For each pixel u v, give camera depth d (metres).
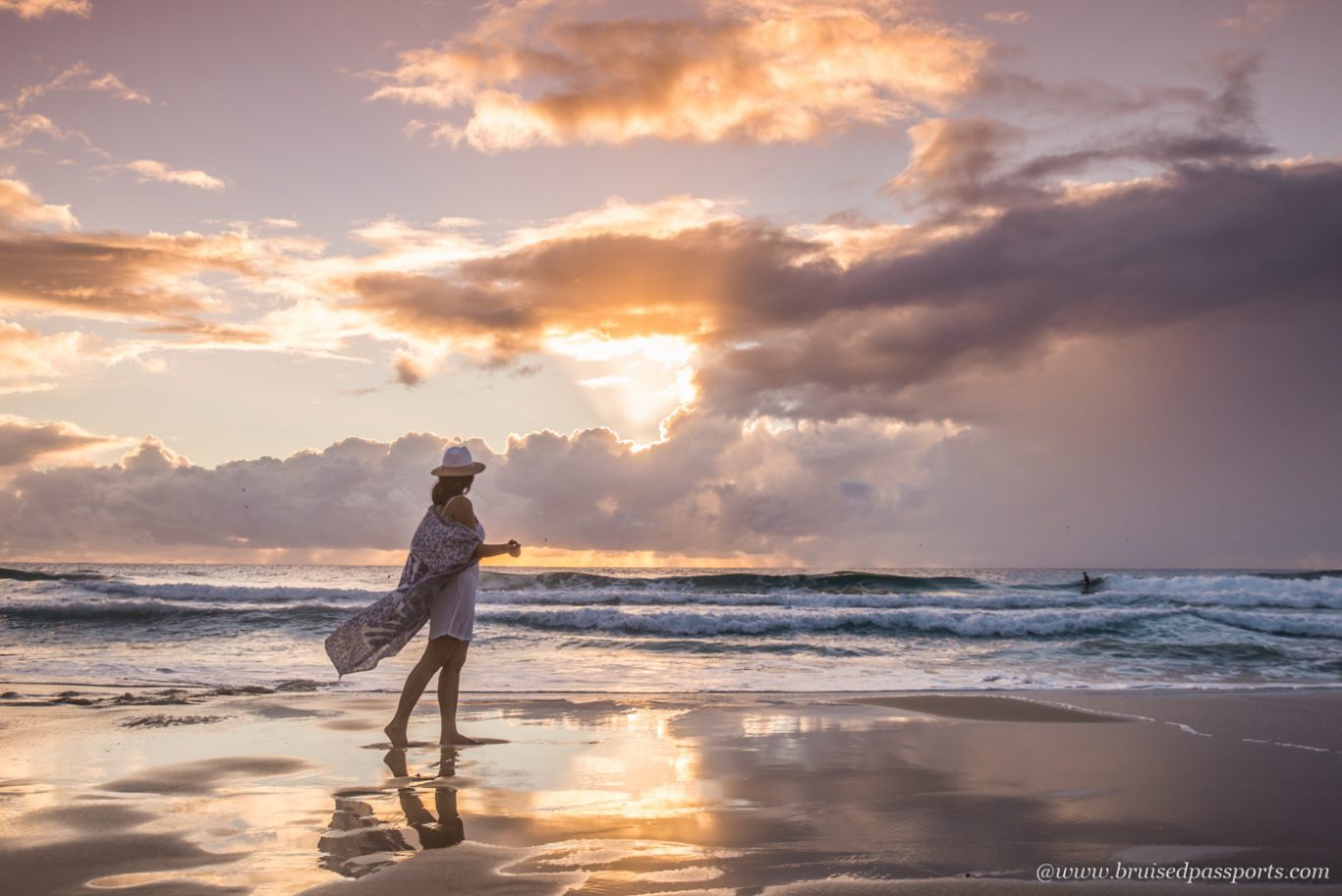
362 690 8.39
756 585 32.84
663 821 3.71
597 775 4.65
